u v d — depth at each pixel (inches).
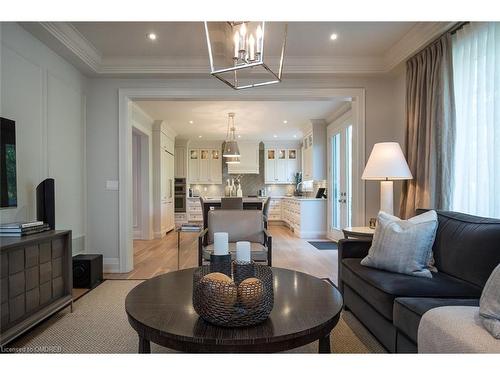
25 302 80.7
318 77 152.4
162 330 47.5
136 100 160.2
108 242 154.2
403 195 133.9
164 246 225.3
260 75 149.9
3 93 97.2
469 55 101.3
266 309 49.8
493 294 49.8
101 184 153.9
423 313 58.4
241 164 357.1
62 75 131.0
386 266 84.6
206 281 50.4
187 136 336.5
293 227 290.2
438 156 111.9
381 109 154.1
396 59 135.7
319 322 50.2
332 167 243.6
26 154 108.0
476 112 97.8
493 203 90.9
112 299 113.6
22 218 105.4
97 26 115.9
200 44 131.7
